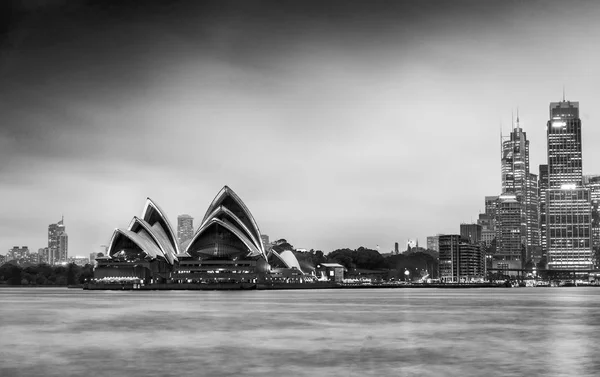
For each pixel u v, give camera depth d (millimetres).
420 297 195375
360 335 74062
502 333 76250
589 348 62719
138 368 51469
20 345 65812
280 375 48344
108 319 96688
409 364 53156
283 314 106250
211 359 55781
